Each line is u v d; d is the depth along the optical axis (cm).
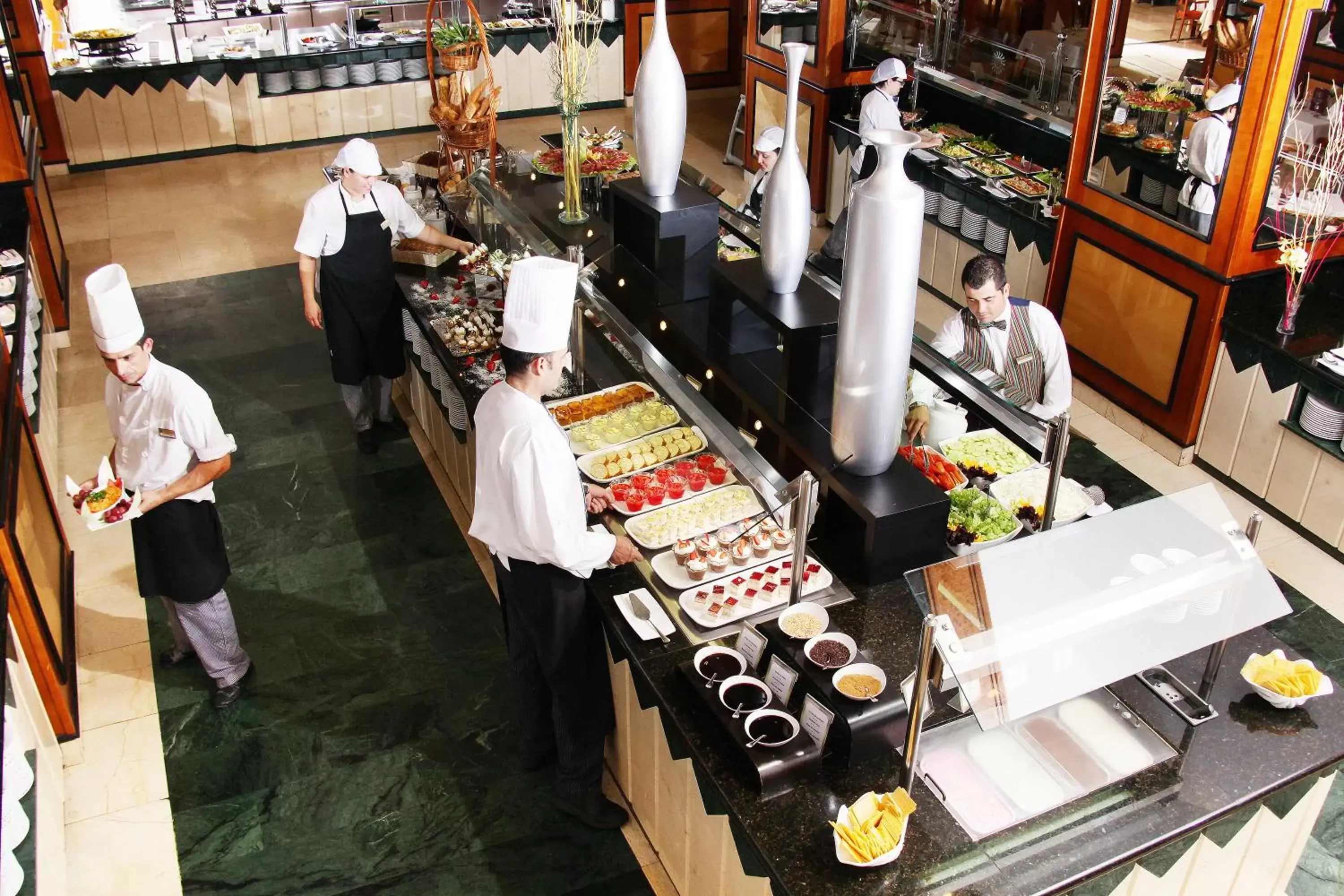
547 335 291
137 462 355
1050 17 644
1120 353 557
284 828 349
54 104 873
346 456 540
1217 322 496
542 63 1029
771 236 335
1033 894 232
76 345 646
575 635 319
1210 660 269
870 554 301
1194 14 472
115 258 753
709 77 1108
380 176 554
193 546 366
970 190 658
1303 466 470
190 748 379
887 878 236
